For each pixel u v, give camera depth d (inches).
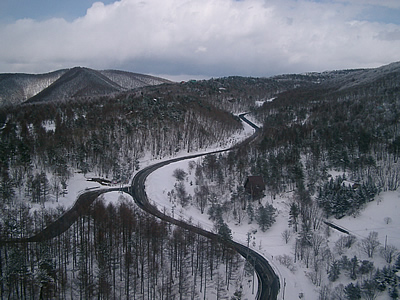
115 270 4320.9
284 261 4845.0
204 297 4040.4
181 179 7751.0
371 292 3892.7
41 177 6481.3
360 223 5639.8
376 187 6323.8
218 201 6668.3
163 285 4023.1
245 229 5984.3
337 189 6146.7
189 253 4717.0
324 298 4015.8
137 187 7431.1
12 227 4441.4
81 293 3693.4
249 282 4404.5
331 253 4849.9
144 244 4549.7
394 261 4503.0
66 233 4692.4
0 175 6284.5
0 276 3759.8
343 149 7524.6
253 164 7721.5
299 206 6018.7
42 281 3673.7
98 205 5497.1
